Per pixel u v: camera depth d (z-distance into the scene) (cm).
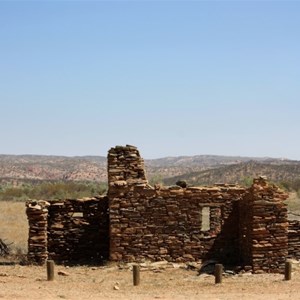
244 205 2827
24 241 3969
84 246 3153
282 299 2036
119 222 2923
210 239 2950
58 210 3158
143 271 2773
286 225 2664
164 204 2938
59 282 2447
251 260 2666
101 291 2245
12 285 2336
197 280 2517
